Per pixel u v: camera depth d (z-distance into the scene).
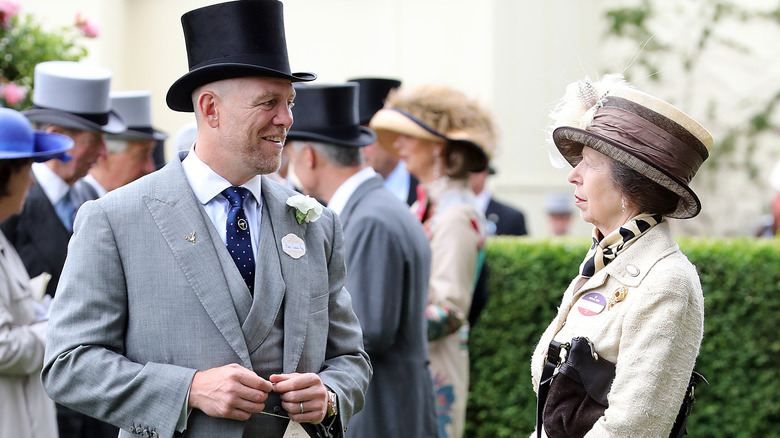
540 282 12.19
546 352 5.54
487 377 12.34
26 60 11.07
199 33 5.43
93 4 18.42
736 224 27.41
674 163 5.12
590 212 5.40
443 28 23.73
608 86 5.39
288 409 5.16
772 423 11.79
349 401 5.52
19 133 7.29
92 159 9.02
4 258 7.35
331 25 22.81
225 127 5.38
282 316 5.41
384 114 9.30
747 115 27.41
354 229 7.66
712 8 27.42
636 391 4.97
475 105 9.30
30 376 7.31
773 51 27.31
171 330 5.16
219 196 5.48
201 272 5.23
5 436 7.05
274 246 5.46
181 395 5.01
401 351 7.74
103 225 5.25
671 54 27.50
